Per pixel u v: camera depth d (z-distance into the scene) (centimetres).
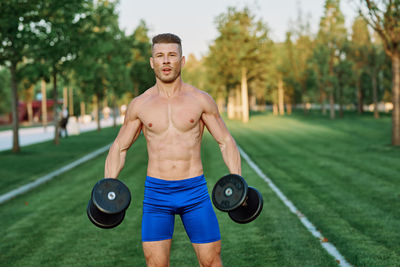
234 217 295
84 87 3441
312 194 883
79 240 608
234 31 4644
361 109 5900
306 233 599
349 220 666
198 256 311
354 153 1611
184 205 302
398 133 1819
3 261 527
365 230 608
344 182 1019
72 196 931
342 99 5388
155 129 302
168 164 301
